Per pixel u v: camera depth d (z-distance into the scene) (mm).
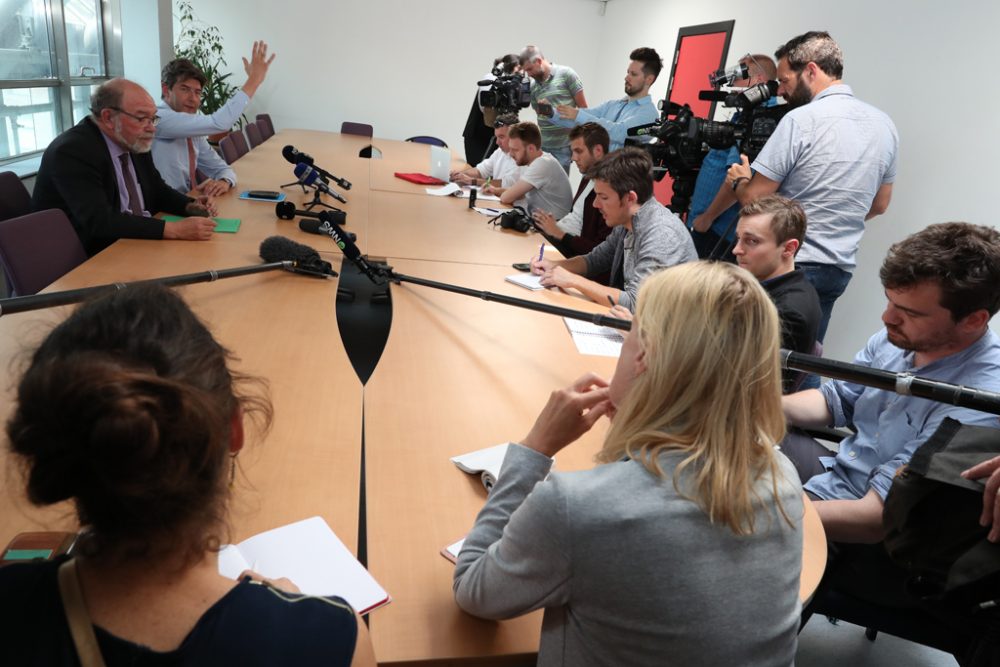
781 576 816
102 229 2615
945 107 3373
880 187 3062
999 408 1211
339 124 7879
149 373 529
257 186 3908
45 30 5098
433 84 7887
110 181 2797
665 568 764
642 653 785
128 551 542
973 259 1450
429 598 1047
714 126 3516
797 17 4578
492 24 7777
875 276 3711
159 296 609
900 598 1537
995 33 3129
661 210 2668
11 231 2213
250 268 2229
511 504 1014
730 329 814
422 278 2604
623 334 2236
